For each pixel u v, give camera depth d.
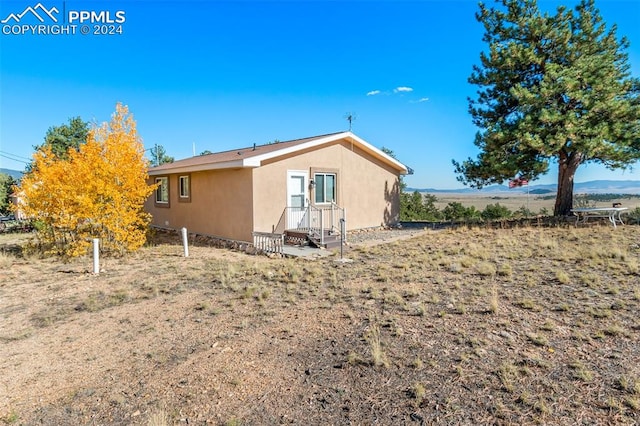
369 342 3.91
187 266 8.45
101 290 6.61
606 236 9.62
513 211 20.81
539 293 5.32
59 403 3.10
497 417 2.61
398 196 15.91
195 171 13.06
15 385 3.44
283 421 2.70
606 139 11.79
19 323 5.11
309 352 3.81
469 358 3.46
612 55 12.59
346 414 2.75
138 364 3.75
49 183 9.62
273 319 4.82
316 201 12.55
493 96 14.56
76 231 9.95
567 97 12.38
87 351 4.13
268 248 10.26
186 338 4.35
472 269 6.96
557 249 8.28
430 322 4.41
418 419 2.64
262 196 11.03
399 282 6.30
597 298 4.96
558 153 13.62
